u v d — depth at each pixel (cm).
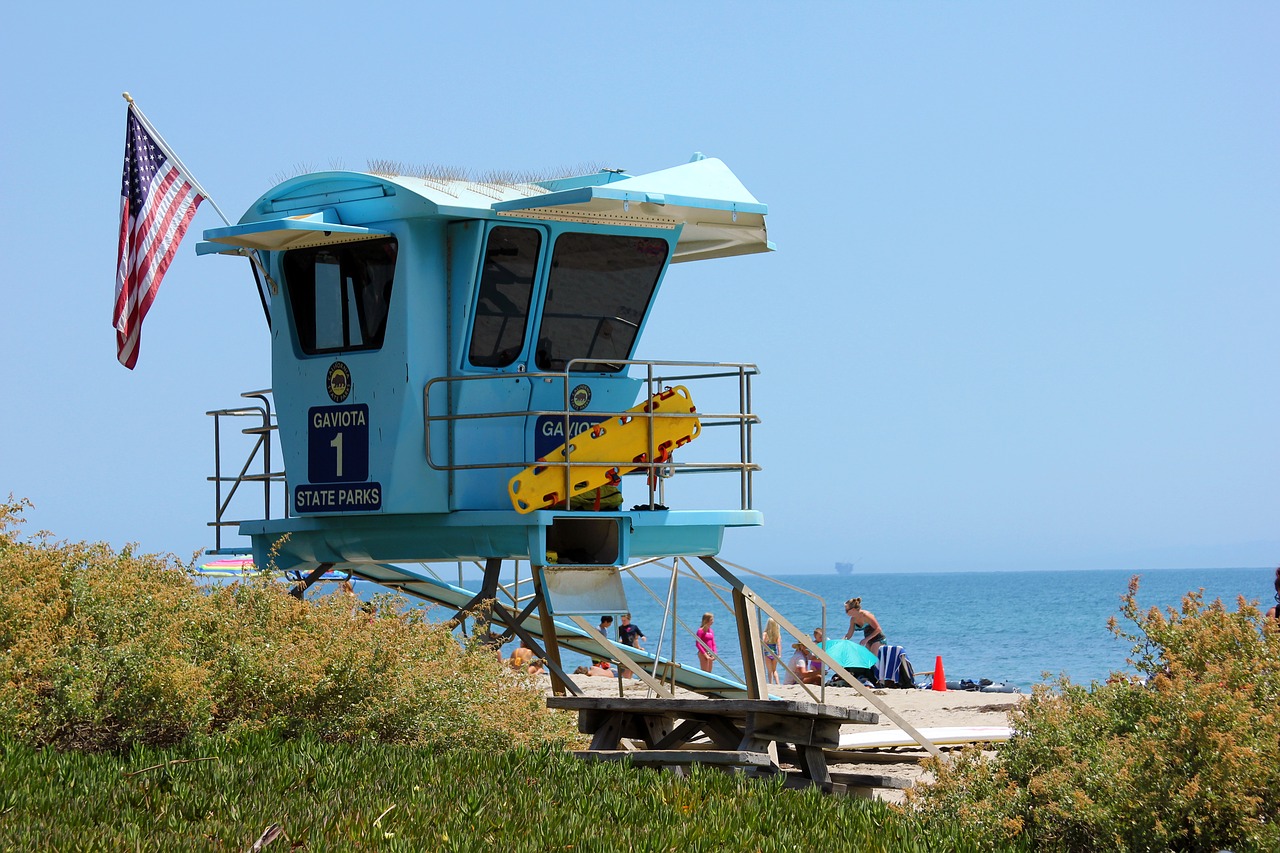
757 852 943
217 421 1775
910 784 1302
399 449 1552
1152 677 1112
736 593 1673
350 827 938
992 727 1980
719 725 1323
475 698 1277
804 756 1273
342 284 1617
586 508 1596
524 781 1092
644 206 1544
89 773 1049
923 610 15850
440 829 942
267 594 1299
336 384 1608
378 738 1220
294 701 1209
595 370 1659
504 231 1576
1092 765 1029
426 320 1562
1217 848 995
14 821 918
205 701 1150
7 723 1108
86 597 1203
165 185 1755
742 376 1669
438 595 1962
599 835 953
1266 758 998
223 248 1631
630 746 1529
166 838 895
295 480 1647
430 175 1633
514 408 1598
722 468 1659
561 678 1552
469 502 1573
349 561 1664
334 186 1617
